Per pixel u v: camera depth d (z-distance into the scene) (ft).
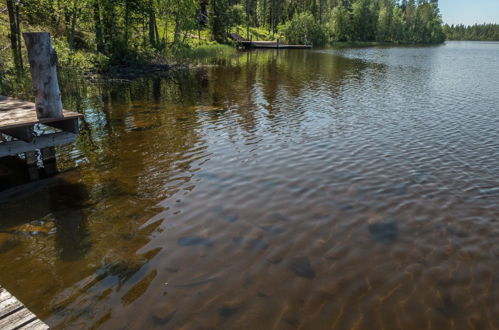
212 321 16.97
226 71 120.47
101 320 16.83
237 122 53.36
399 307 18.15
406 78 109.40
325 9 435.12
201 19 262.88
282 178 33.19
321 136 46.80
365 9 412.36
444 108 65.82
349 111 62.39
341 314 17.63
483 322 17.30
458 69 140.46
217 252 22.18
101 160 37.06
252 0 383.45
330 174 34.32
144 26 156.56
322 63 156.35
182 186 31.17
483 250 22.90
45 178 32.50
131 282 19.43
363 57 201.57
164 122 52.85
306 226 25.29
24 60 87.66
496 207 28.45
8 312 14.51
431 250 22.84
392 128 51.34
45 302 17.88
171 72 116.47
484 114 60.90
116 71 109.91
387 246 23.18
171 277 19.89
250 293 18.85
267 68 131.03
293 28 329.93
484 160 38.83
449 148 42.70
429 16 531.09
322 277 20.18
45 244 22.63
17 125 29.91
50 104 31.86
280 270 20.66
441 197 30.04
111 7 122.11
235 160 37.52
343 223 25.76
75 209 27.02
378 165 36.91
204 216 26.32
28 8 106.42
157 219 25.80
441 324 17.17
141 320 16.89
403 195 30.30
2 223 24.93
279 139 45.21
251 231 24.52
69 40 114.73
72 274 19.95
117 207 27.40
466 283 19.92
